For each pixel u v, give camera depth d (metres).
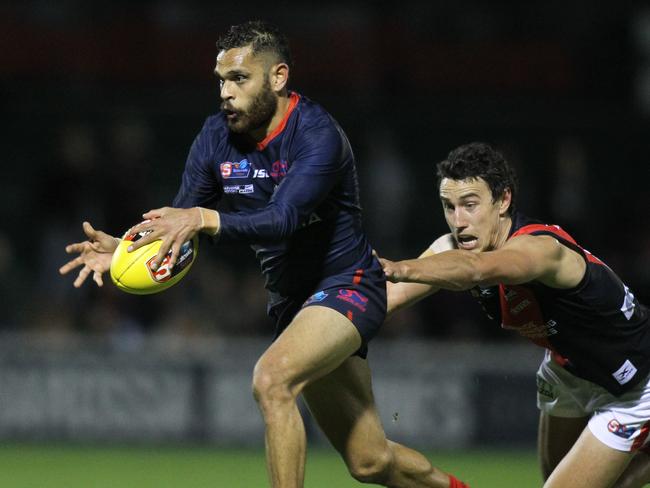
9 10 61.25
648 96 61.25
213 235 17.16
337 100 58.59
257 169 18.94
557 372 20.03
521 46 62.16
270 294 20.42
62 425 42.72
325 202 19.03
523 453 42.00
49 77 58.69
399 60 61.31
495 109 59.88
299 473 17.58
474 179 18.34
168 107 58.22
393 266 16.23
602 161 59.38
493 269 16.73
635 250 51.09
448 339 46.94
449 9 63.47
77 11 61.88
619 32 61.81
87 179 48.34
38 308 46.94
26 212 54.59
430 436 43.00
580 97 61.66
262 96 18.20
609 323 18.53
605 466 18.97
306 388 20.00
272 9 63.12
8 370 42.84
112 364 42.97
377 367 43.03
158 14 62.28
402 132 58.75
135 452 40.84
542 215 51.44
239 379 43.12
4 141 56.56
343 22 63.34
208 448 42.53
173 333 45.97
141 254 17.69
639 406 19.06
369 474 20.52
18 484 32.03
